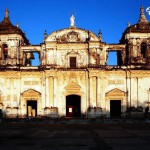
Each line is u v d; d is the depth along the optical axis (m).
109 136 34.28
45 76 69.69
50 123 56.50
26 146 26.67
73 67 70.25
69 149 24.86
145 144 27.17
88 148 25.28
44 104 69.50
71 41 70.94
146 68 69.50
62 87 69.75
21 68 70.38
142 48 73.00
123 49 72.81
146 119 61.25
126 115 68.88
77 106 73.44
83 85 69.69
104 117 67.50
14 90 69.94
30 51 73.12
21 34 73.44
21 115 69.38
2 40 72.00
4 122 58.25
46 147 26.03
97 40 70.44
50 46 70.44
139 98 69.25
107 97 69.44
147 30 71.56
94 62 69.81
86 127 49.69
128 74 69.75
